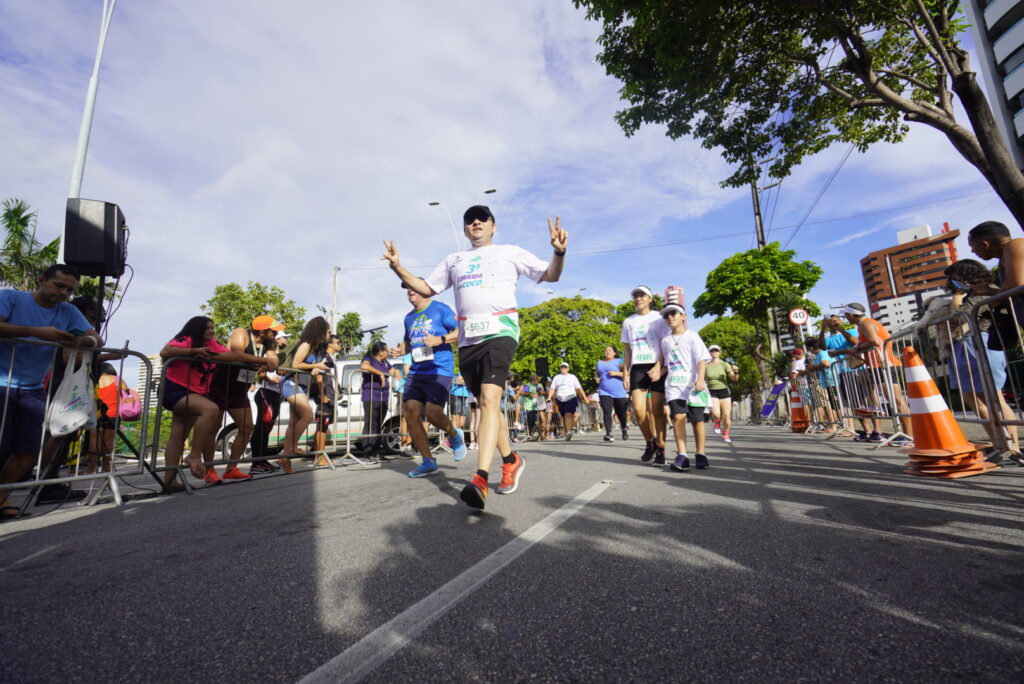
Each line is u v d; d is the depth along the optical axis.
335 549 2.13
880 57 8.52
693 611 1.39
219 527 2.70
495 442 2.98
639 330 5.64
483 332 3.15
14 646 1.27
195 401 4.62
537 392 13.05
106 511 3.47
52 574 1.91
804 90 9.27
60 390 3.71
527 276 3.30
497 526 2.46
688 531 2.27
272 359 5.50
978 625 1.26
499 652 1.18
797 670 1.07
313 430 8.62
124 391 6.18
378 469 5.86
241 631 1.33
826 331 8.80
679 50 7.77
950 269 4.45
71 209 5.02
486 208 3.44
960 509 2.52
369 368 8.09
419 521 2.62
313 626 1.35
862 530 2.21
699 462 4.64
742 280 28.41
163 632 1.34
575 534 2.26
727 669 1.08
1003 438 3.93
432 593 1.57
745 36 7.85
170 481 4.38
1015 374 3.64
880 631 1.24
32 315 3.72
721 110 9.48
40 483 3.51
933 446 3.73
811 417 10.88
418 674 1.08
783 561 1.81
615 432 17.05
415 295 5.12
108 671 1.12
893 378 6.43
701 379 4.65
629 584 1.62
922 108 6.79
